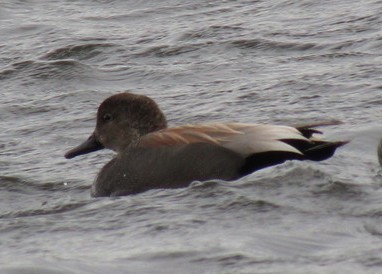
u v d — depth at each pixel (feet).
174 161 45.85
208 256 37.63
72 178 51.29
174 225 41.04
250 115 60.08
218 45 75.15
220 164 45.01
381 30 74.54
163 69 71.36
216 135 45.83
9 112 64.95
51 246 40.11
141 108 50.14
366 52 70.33
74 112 63.93
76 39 79.71
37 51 78.07
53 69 72.02
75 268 37.17
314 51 72.08
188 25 81.66
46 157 55.72
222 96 64.18
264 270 36.14
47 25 85.10
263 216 41.37
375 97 60.49
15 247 40.42
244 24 80.23
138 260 37.76
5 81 71.77
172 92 66.49
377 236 38.91
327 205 42.24
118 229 41.50
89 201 46.29
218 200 43.06
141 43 77.82
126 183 46.75
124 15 87.25
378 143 49.70
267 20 81.00
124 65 73.00
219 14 84.48
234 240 38.93
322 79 65.16
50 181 50.90
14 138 59.82
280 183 43.98
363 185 44.24
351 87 62.90
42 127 61.41
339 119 57.21
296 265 36.47
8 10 90.68
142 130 50.19
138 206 43.60
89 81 70.23
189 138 46.09
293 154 44.52
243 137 45.24
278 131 44.91
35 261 37.86
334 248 37.88
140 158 46.78
